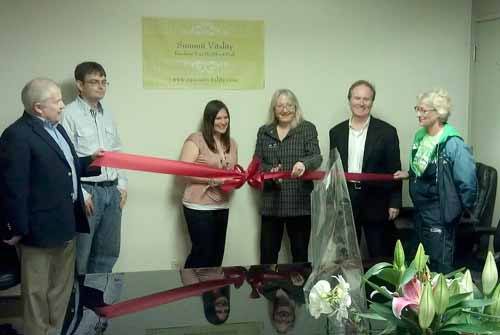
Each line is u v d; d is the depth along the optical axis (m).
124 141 3.61
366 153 3.38
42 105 2.49
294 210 3.45
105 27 3.51
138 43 3.56
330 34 3.80
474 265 2.90
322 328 1.58
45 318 1.90
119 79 3.57
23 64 3.43
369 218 3.45
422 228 3.03
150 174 3.68
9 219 2.41
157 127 3.65
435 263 2.58
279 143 3.47
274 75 3.76
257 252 3.85
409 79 3.93
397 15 3.87
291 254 3.76
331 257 1.72
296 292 1.96
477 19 3.88
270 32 3.73
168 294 1.95
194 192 3.44
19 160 2.39
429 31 3.92
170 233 3.74
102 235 3.28
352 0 3.80
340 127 3.48
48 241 2.50
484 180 3.44
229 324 1.63
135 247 3.71
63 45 3.47
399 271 1.32
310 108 3.83
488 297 1.23
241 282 2.11
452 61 3.97
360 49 3.85
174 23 3.59
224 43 3.67
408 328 1.22
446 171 2.85
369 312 1.48
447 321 1.18
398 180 3.45
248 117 3.76
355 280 1.67
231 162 3.53
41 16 3.42
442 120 2.94
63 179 2.53
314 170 3.42
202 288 2.03
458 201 2.85
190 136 3.53
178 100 3.65
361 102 3.35
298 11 3.74
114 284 2.10
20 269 2.66
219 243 3.56
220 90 3.70
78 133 3.12
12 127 2.45
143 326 1.62
